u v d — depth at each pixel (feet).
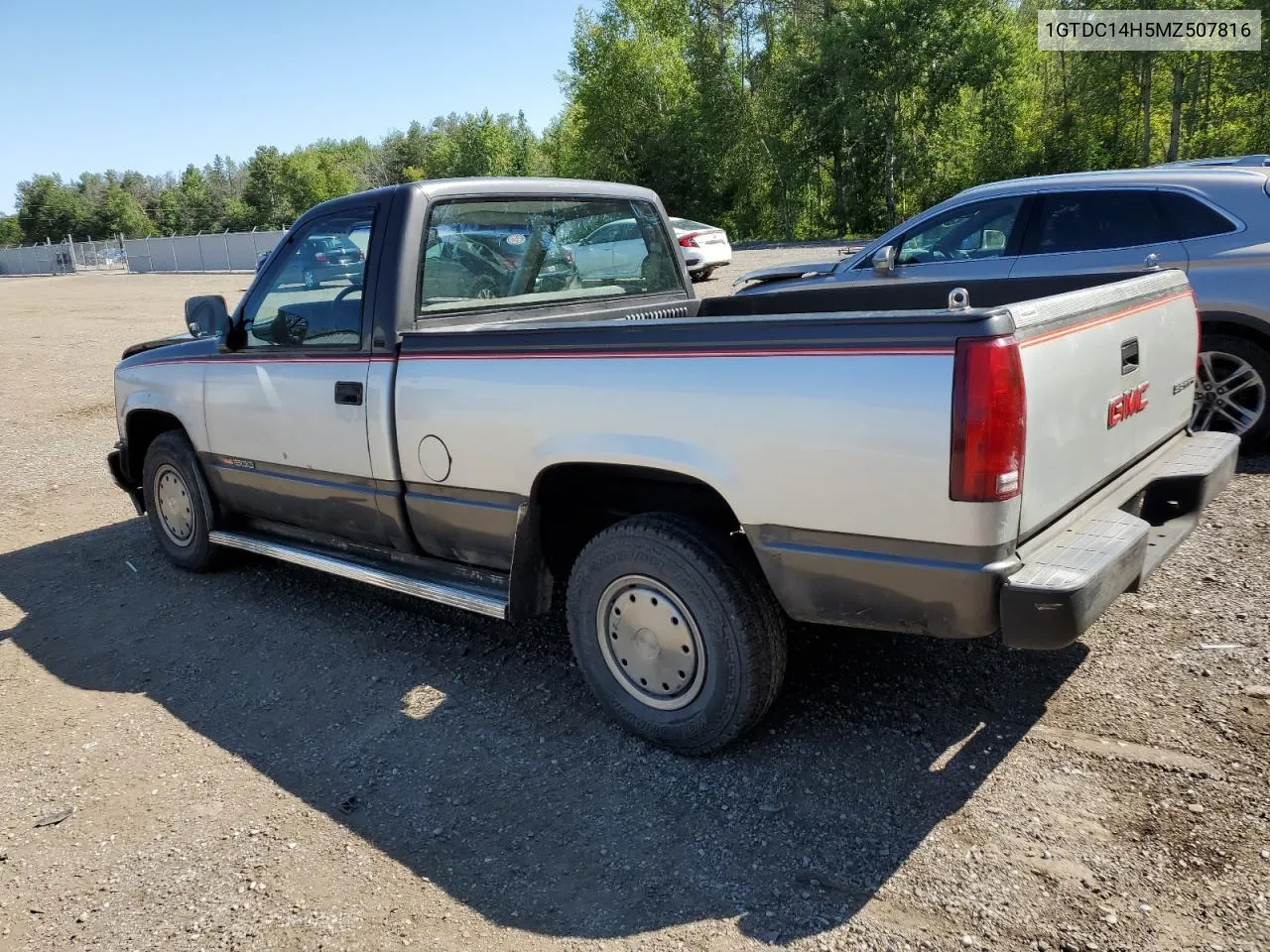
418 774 10.94
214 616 16.03
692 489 11.20
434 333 12.00
